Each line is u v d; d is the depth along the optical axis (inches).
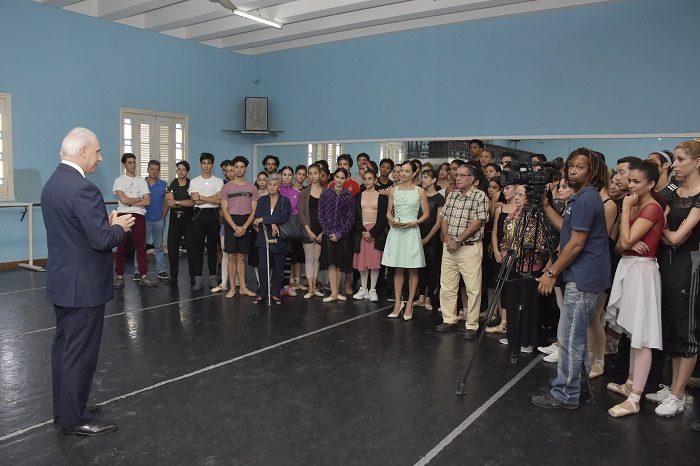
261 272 223.3
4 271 287.1
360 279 261.9
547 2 291.1
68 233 103.7
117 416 118.6
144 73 348.5
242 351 164.1
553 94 297.9
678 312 117.0
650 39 270.5
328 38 370.6
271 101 410.3
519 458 102.7
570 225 119.4
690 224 112.9
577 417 121.3
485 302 210.1
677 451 106.3
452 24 326.0
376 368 151.3
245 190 229.3
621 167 135.6
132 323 192.2
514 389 137.7
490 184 203.2
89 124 323.0
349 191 224.1
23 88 293.9
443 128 335.6
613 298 125.3
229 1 273.1
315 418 118.9
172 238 257.4
